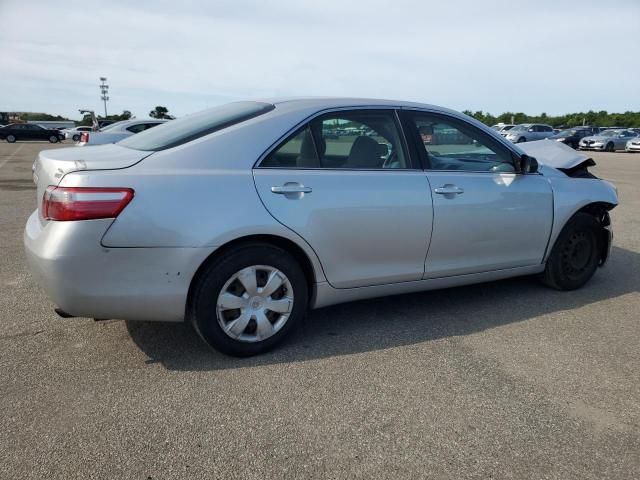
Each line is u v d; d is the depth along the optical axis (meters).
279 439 2.40
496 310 4.09
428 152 3.70
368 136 3.49
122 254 2.72
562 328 3.77
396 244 3.49
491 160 4.00
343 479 2.16
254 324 3.14
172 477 2.13
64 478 2.10
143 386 2.81
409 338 3.52
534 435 2.49
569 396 2.85
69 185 2.66
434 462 2.28
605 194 4.50
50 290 2.72
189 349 3.25
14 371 2.93
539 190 4.11
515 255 4.12
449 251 3.73
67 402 2.63
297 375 2.97
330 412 2.62
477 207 3.76
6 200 8.93
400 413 2.63
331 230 3.23
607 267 5.43
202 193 2.87
